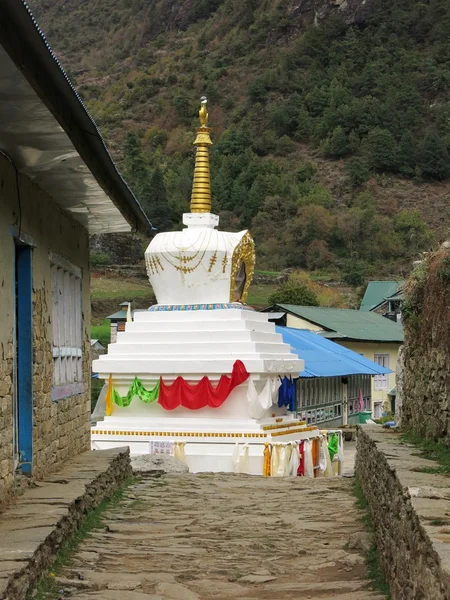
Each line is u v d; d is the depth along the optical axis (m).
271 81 150.62
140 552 11.07
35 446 12.42
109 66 184.12
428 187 125.88
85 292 17.33
